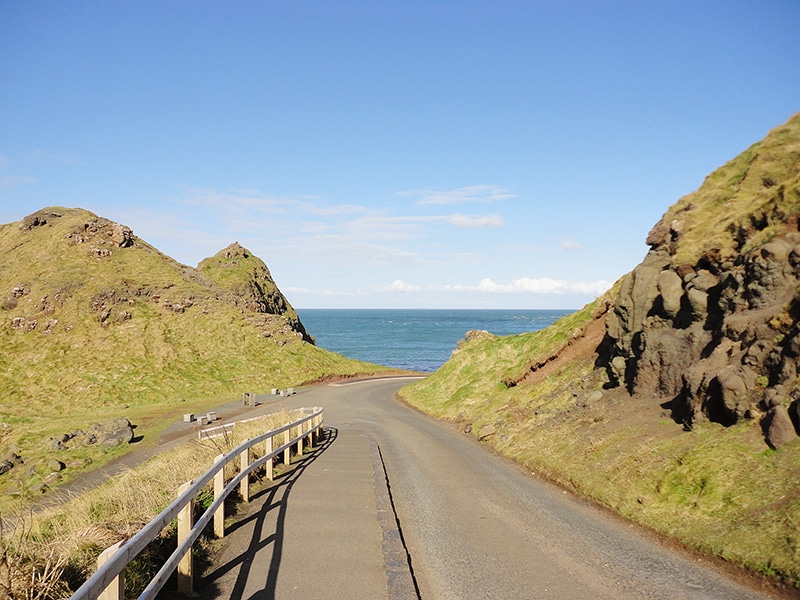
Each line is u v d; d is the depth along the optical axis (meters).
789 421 9.31
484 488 12.30
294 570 6.80
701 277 14.54
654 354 14.85
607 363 19.23
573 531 9.07
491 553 7.98
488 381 30.64
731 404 10.57
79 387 43.81
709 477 9.43
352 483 12.21
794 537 7.11
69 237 64.25
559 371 22.73
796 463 8.66
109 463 24.72
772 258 12.14
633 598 6.41
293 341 63.41
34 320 52.03
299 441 16.44
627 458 11.63
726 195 16.83
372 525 8.87
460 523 9.54
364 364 68.44
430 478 13.47
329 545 7.82
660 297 15.71
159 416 35.41
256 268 91.50
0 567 4.69
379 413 32.69
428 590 6.66
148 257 68.25
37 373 45.31
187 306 60.53
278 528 8.59
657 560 7.69
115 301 56.44
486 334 39.03
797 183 13.20
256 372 53.31
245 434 16.00
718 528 8.14
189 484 6.14
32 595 4.53
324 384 54.47
